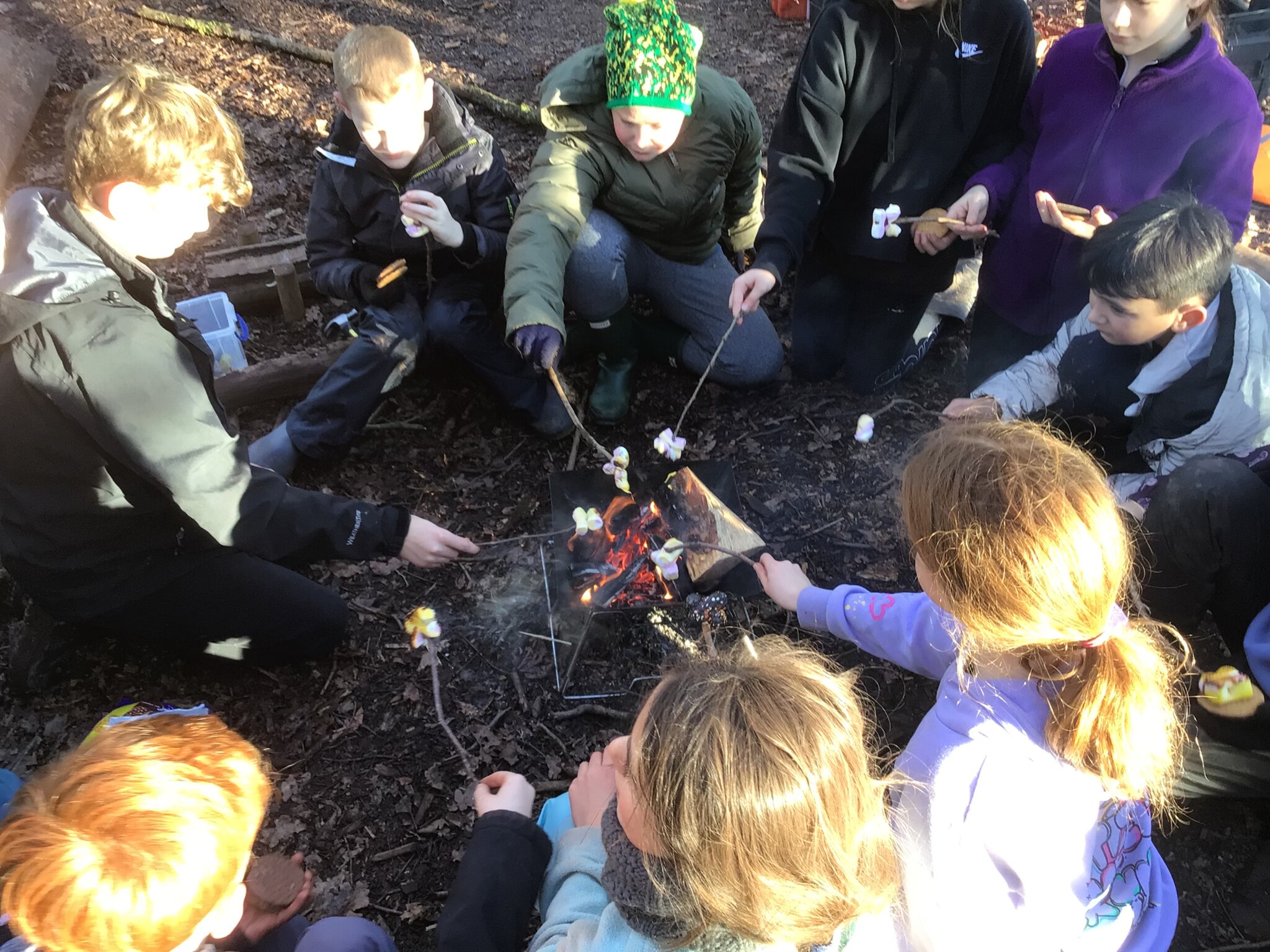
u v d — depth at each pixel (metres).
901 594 2.05
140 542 2.15
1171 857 2.17
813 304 3.30
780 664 1.16
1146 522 2.25
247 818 1.15
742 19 5.59
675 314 3.29
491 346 3.02
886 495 3.02
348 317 2.99
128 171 1.75
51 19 5.00
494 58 5.13
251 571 2.30
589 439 2.62
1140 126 2.49
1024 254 2.83
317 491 2.98
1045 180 2.71
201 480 1.96
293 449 2.93
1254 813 2.23
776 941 1.08
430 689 2.49
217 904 1.09
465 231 2.88
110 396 1.83
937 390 3.42
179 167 1.79
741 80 4.91
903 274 3.05
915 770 1.49
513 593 2.72
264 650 2.41
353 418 2.96
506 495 3.02
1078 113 2.61
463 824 2.21
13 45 4.36
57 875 0.96
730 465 2.86
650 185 2.92
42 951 1.05
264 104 4.58
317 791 2.27
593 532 2.57
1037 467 1.35
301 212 3.96
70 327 1.79
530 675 2.52
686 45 2.54
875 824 1.14
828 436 3.23
